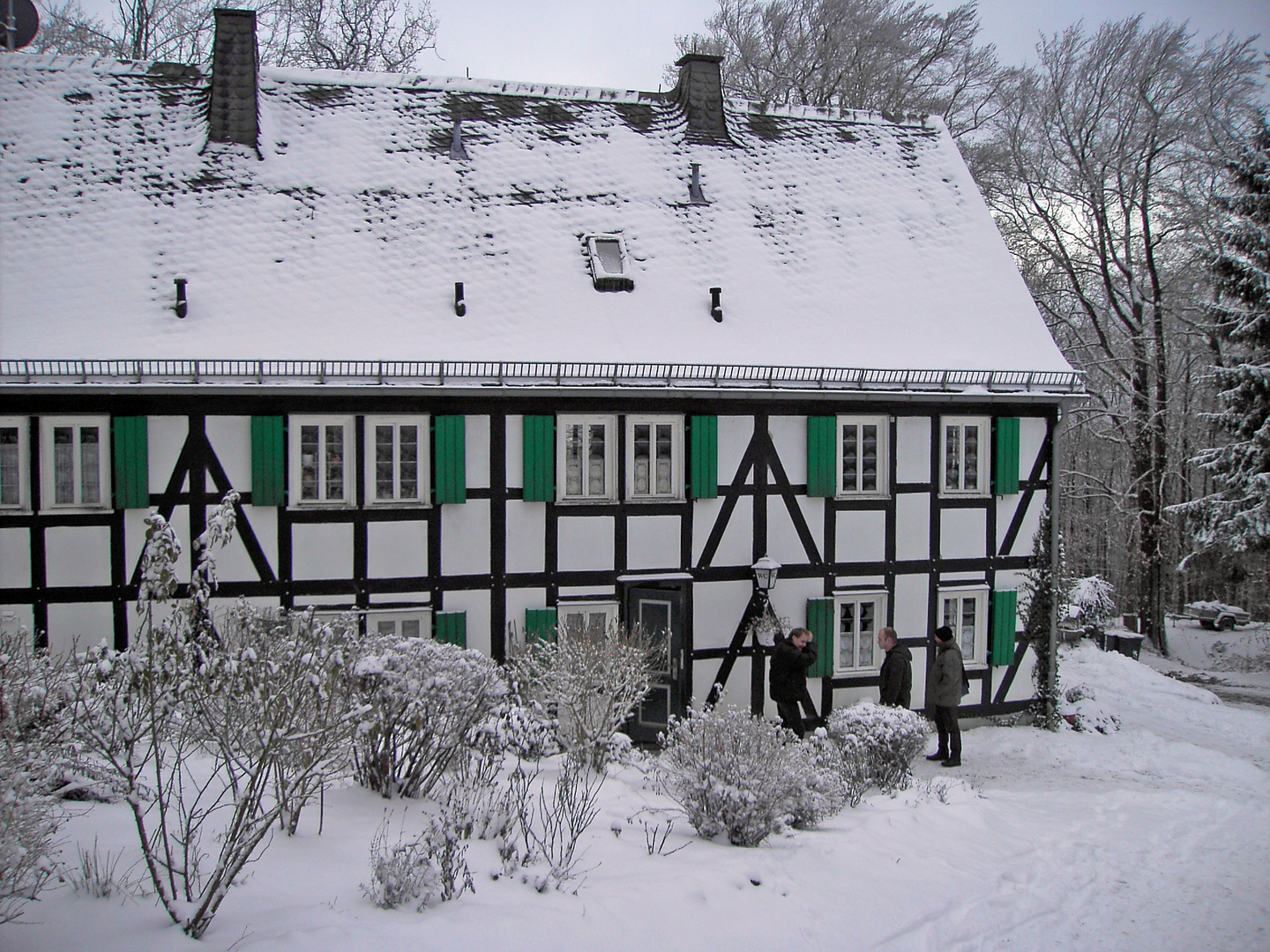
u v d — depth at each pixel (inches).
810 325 568.1
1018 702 590.9
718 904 235.8
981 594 578.9
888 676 481.1
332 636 221.3
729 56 1130.7
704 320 552.7
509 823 267.6
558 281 547.2
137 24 980.6
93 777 224.7
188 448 457.1
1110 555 1369.3
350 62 1035.9
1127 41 1029.8
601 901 226.4
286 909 203.0
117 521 450.3
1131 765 522.0
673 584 515.5
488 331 509.7
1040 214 1095.0
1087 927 258.1
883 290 602.9
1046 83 1067.3
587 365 499.5
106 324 462.0
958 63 1126.4
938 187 676.7
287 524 469.1
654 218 596.1
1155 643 1082.1
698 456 520.1
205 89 576.4
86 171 521.3
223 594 461.7
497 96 633.0
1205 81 1030.4
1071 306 1198.3
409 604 486.0
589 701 382.0
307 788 248.2
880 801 366.6
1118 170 1046.4
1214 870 314.0
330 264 517.0
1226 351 1012.5
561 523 506.3
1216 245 1008.9
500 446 495.8
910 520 562.3
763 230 612.4
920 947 233.0
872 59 1091.9
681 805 315.0
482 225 559.8
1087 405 1182.9
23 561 441.7
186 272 493.7
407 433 487.2
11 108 535.5
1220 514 916.0
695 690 528.1
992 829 344.2
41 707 213.8
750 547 535.5
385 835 252.8
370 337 489.1
